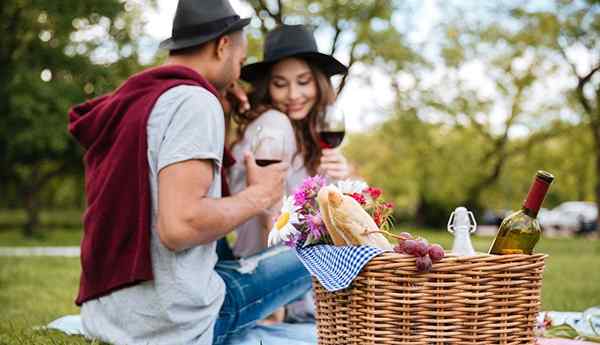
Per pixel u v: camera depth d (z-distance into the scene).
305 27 3.70
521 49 17.33
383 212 2.46
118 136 2.56
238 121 3.66
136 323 2.58
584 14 16.06
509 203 26.78
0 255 10.75
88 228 2.64
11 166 19.08
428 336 2.08
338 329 2.24
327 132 3.38
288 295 3.12
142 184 2.48
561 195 35.97
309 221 2.34
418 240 2.07
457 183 23.64
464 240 2.30
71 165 19.84
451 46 17.56
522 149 22.42
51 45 17.94
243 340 2.99
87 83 18.44
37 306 4.93
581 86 18.33
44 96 16.69
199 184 2.41
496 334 2.11
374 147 23.94
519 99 20.73
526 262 2.10
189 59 2.82
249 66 3.69
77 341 2.74
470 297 2.07
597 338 2.84
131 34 19.06
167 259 2.51
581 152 22.58
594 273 7.76
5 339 2.92
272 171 2.72
